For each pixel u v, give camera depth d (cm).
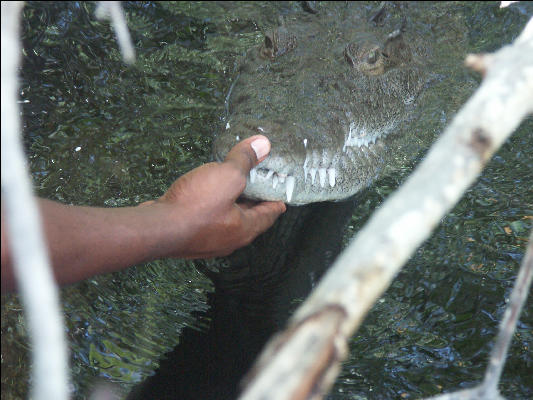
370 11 388
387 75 310
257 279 219
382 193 268
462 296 200
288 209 262
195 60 357
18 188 56
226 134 239
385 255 57
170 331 192
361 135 281
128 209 167
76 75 328
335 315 55
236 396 167
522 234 225
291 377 52
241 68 324
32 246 55
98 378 169
